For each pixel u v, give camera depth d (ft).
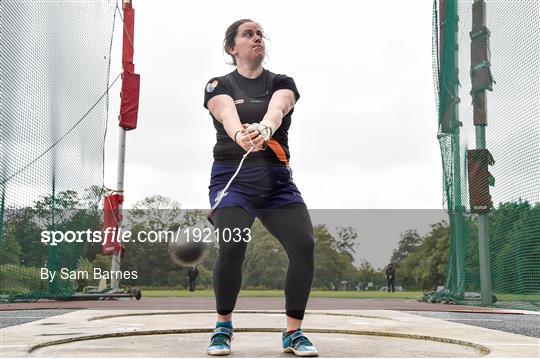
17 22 24.38
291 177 10.80
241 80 11.01
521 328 16.83
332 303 37.04
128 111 38.86
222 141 10.69
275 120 9.89
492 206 27.37
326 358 9.80
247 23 11.10
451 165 30.12
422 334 13.61
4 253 26.78
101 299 37.60
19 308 26.68
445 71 29.89
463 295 31.35
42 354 10.10
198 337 13.30
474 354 10.59
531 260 24.70
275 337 13.60
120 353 10.29
